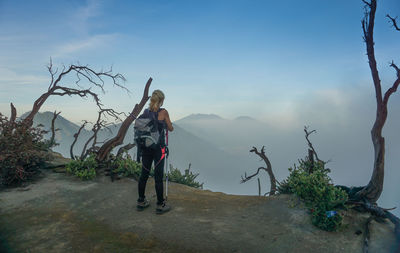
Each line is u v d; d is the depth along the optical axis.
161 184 4.44
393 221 3.85
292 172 5.51
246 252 3.28
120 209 4.72
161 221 4.18
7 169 5.71
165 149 4.42
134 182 6.28
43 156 6.63
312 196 4.48
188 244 3.45
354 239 3.57
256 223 4.18
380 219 4.00
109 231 3.80
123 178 6.48
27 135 6.35
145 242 3.48
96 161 6.97
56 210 4.48
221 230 3.89
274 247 3.40
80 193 5.43
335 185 5.00
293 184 5.07
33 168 6.50
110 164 6.95
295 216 4.32
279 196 5.33
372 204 4.29
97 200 5.11
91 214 4.44
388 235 3.59
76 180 6.28
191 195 5.62
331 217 3.84
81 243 3.38
